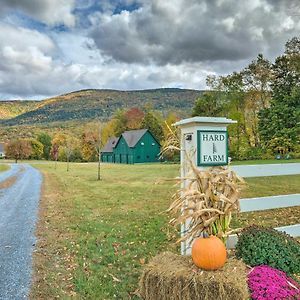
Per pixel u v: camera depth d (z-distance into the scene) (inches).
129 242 186.9
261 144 1212.5
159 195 391.2
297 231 138.9
